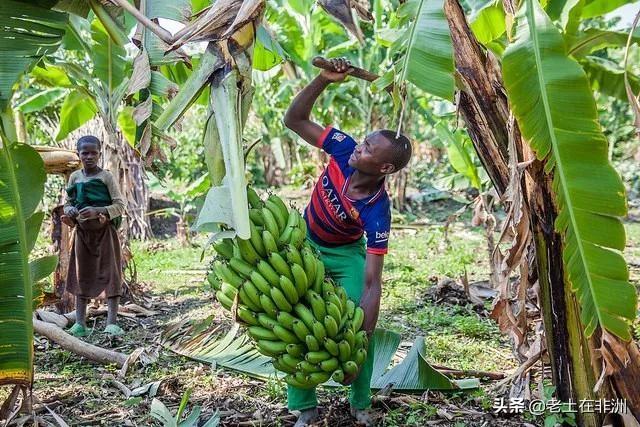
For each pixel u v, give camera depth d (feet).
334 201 10.75
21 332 10.56
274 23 34.35
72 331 18.49
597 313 9.11
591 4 16.44
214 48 9.34
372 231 10.46
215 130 9.68
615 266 8.95
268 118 53.78
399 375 13.23
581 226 9.01
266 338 9.95
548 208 10.48
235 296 9.82
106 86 14.71
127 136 17.51
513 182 10.58
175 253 35.40
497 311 11.56
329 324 9.68
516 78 9.19
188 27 9.21
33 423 11.82
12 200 10.64
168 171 45.27
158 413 10.65
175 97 9.41
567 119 8.92
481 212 18.74
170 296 24.34
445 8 10.85
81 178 18.38
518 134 10.56
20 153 11.07
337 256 11.18
